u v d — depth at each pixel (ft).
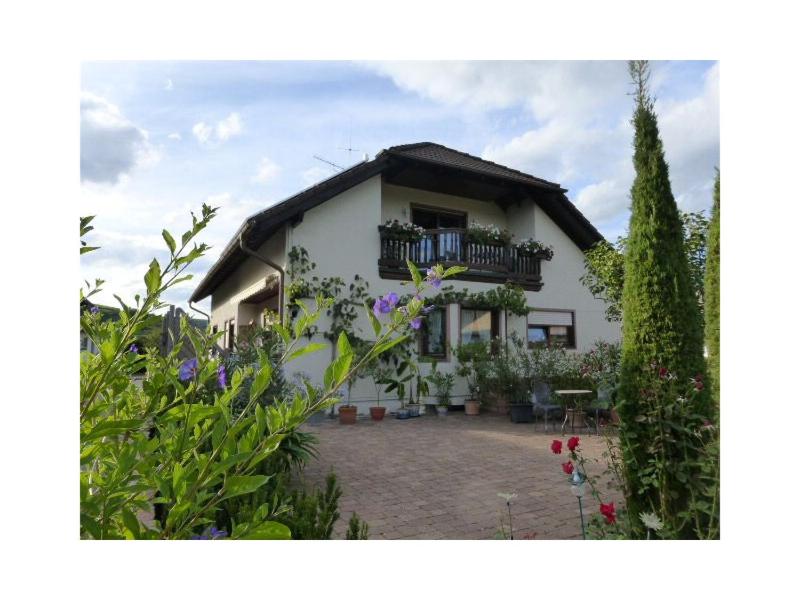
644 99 12.82
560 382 35.60
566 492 17.53
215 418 6.83
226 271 48.80
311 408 5.89
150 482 6.25
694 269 27.32
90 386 6.61
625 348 12.05
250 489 5.65
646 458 11.26
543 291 45.34
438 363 38.58
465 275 40.81
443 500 16.70
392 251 38.37
